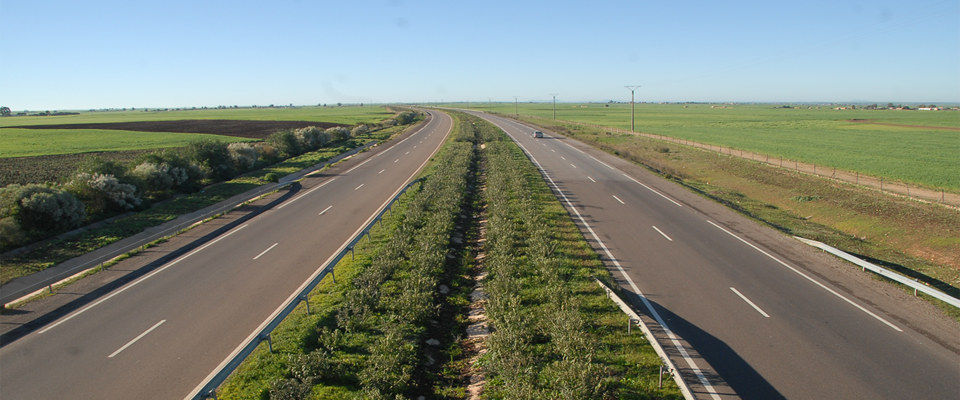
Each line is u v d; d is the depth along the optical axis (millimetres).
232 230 23438
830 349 11539
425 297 13953
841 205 28453
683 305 14172
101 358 11398
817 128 101125
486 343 12016
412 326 12945
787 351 11484
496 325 12805
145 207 28469
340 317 12867
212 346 11859
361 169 43625
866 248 21375
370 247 19625
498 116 152375
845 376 10406
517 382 9938
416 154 53500
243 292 15352
